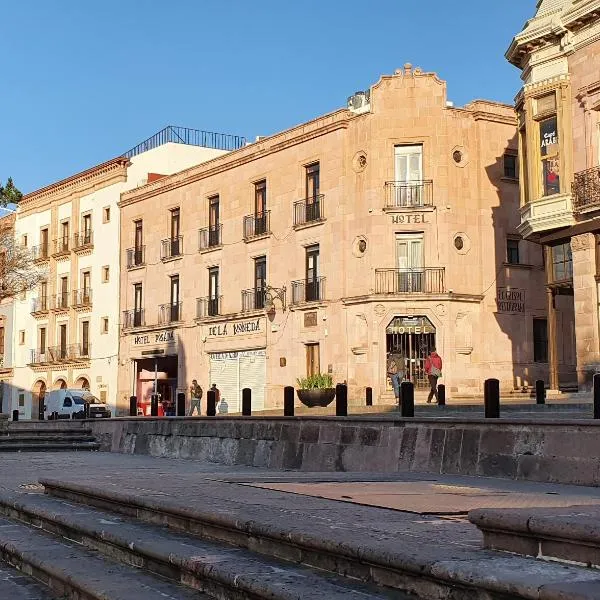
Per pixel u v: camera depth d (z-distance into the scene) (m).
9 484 11.92
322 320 37.16
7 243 50.41
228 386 42.31
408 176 36.19
